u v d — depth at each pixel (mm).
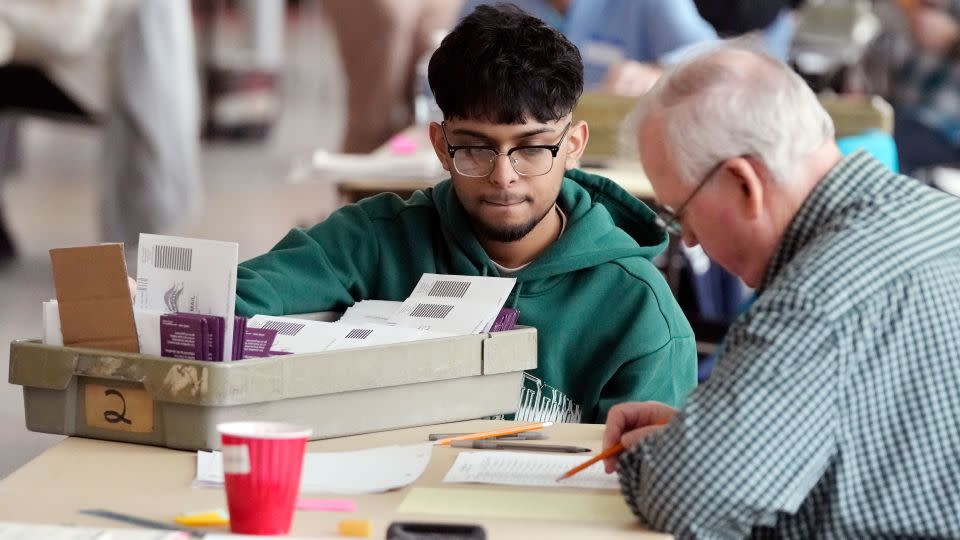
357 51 15648
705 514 3887
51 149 25328
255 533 3775
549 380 5852
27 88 14453
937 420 3902
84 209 19188
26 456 9594
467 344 5094
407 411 5027
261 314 5660
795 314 3918
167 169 14320
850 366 3883
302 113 30703
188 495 4234
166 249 4785
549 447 4848
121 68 14000
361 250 6141
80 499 4172
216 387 4535
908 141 15727
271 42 26281
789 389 3869
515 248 5973
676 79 4281
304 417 4766
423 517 4074
